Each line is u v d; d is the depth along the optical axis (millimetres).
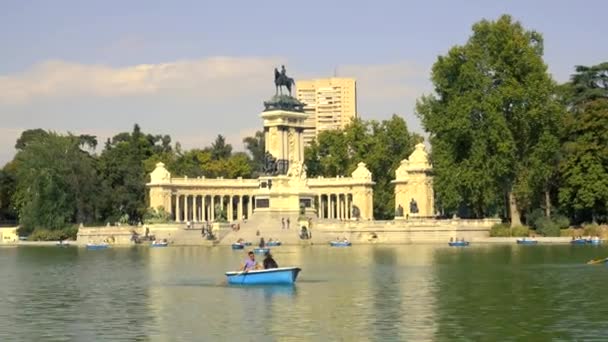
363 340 49344
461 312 59062
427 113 167125
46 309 64375
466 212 199875
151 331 53438
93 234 192000
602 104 158000
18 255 147125
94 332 53438
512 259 107188
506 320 55406
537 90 156875
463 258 112062
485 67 161250
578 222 168750
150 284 82062
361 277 85375
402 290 72688
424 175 196125
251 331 52750
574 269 89938
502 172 155125
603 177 153500
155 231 184000
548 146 156625
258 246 162750
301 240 171875
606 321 54375
